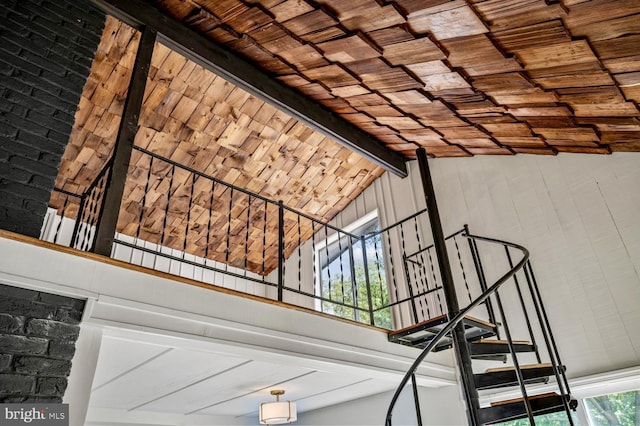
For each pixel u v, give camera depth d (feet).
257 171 19.75
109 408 13.93
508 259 13.15
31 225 7.57
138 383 11.21
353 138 16.15
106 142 16.47
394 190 19.36
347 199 21.56
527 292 13.21
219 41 12.68
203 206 20.07
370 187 20.89
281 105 13.94
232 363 9.95
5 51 8.75
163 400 13.30
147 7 11.62
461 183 16.38
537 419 12.21
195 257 22.12
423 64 10.30
